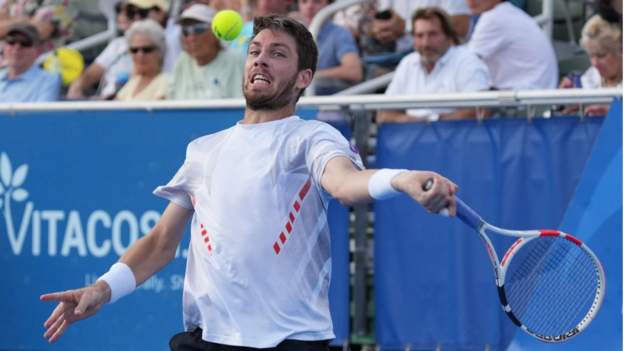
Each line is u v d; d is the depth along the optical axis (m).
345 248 16.53
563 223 15.73
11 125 17.41
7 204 17.47
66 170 17.27
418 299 16.42
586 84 19.20
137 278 10.90
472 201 16.25
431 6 20.62
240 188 10.01
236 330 9.99
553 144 15.95
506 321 16.11
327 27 20.92
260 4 21.81
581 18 20.97
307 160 9.84
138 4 23.05
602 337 15.34
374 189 8.58
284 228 9.89
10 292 17.47
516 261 15.95
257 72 10.20
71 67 23.41
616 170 15.34
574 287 12.91
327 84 20.80
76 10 24.80
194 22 20.38
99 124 17.16
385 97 16.31
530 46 19.58
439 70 19.00
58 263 17.31
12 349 17.47
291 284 9.92
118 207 17.16
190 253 10.52
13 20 24.02
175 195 10.73
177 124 16.92
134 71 21.45
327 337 10.12
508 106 16.23
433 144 16.39
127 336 17.05
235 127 10.42
